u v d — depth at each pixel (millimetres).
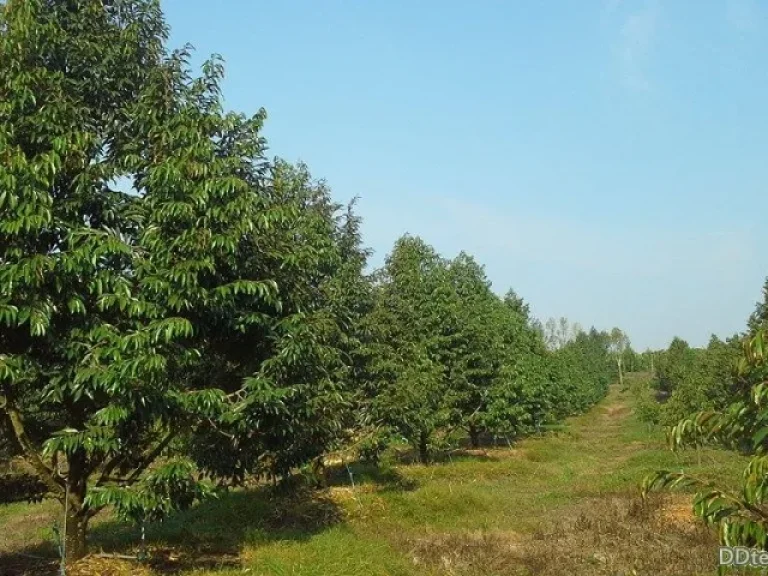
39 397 7215
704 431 3494
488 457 25281
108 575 7488
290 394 7816
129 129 7914
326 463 16203
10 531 12734
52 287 6699
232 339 8484
